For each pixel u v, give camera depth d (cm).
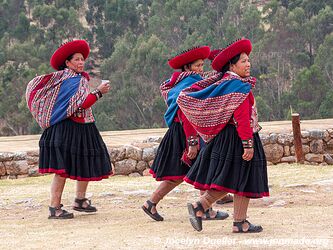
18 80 8300
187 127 965
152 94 8144
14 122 8075
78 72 1097
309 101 7756
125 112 8119
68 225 1021
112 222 1034
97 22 10200
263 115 7700
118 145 1736
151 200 1018
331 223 915
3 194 1385
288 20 8669
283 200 1199
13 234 952
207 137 855
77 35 9919
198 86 873
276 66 8412
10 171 1670
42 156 1077
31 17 10206
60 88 1071
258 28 8969
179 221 1002
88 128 1089
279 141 1847
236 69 857
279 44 8606
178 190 1317
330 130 1922
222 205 1188
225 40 9031
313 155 1905
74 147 1073
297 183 1359
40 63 9119
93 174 1088
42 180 1606
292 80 8300
